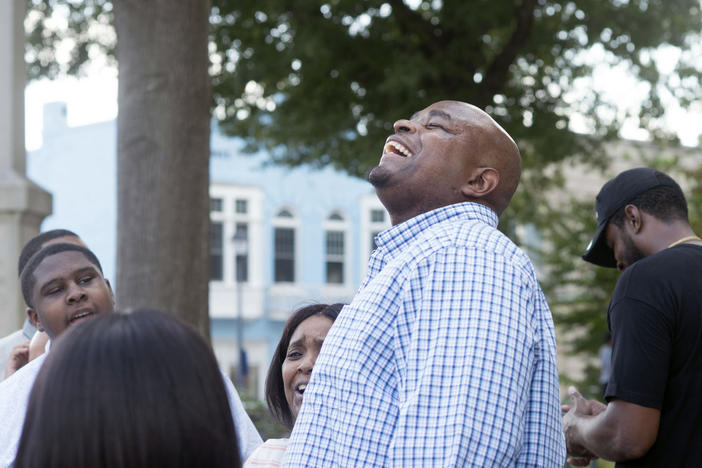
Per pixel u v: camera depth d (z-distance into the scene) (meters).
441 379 1.70
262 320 25.02
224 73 11.21
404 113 10.56
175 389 1.15
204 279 5.43
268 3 10.32
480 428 1.65
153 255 5.25
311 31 10.36
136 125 5.29
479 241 1.87
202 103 5.44
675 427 2.30
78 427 1.11
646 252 2.56
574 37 11.43
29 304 2.86
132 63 5.32
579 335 14.01
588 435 2.46
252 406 6.91
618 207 2.61
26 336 3.62
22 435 1.17
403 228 2.02
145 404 1.12
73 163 25.11
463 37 10.77
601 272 12.96
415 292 1.82
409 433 1.68
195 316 5.36
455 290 1.78
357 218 26.50
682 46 11.57
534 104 11.84
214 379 1.20
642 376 2.29
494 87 10.80
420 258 1.85
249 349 24.81
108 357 1.14
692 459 2.28
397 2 10.69
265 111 11.73
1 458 2.39
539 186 13.83
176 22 5.33
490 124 2.12
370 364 1.80
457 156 2.07
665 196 2.57
